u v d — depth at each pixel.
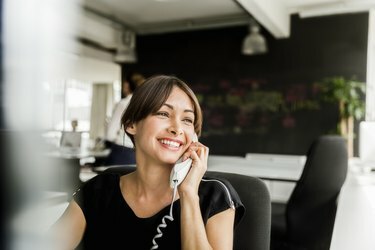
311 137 4.50
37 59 0.23
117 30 5.32
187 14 4.78
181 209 0.79
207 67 5.11
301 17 4.48
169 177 0.87
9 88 0.22
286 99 4.64
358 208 1.67
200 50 5.15
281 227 1.88
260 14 3.51
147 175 0.87
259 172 2.32
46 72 0.23
